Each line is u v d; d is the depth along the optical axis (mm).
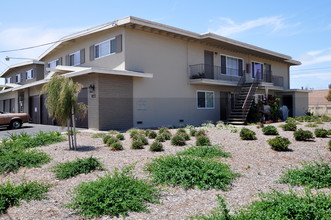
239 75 21797
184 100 17516
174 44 17078
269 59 25375
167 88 16547
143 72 15289
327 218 3217
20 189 4609
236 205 4039
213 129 12758
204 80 17328
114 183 4516
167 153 7480
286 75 28344
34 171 6148
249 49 20594
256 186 4875
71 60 19188
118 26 14836
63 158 7168
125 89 14586
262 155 7109
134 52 14930
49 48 20875
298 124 14742
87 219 3752
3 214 3971
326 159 6613
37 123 20734
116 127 14133
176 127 15633
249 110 17984
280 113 21906
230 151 7590
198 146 8047
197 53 18500
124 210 3924
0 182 5492
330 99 38469
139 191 4398
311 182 4879
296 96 27203
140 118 15172
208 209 3963
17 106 24875
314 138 9453
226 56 20766
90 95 14109
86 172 5723
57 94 8156
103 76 13750
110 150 8062
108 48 15703
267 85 21594
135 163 6184
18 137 10219
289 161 6508
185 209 3980
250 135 9375
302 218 3312
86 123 14680
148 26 14602
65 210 4031
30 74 25766
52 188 4977
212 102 19453
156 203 4211
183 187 4820
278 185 4918
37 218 3795
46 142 9516
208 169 5336
